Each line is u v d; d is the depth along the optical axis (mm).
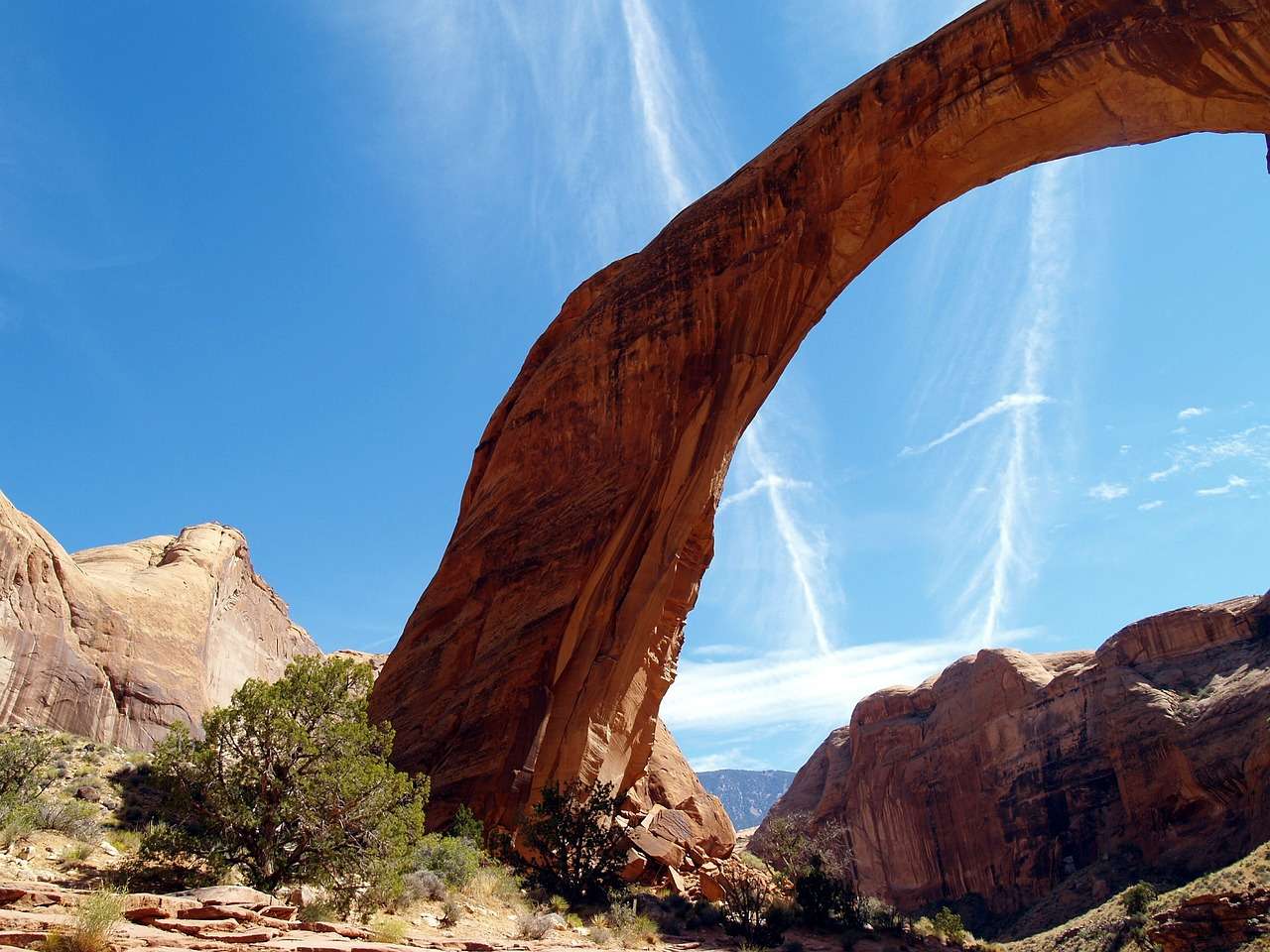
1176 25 21766
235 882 9625
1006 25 24359
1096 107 23312
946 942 23562
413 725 24578
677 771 34062
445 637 26188
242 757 10297
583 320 29438
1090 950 40969
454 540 29094
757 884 22078
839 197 26234
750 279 26281
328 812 10250
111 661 31516
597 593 23750
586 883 16406
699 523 25172
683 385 25953
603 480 25906
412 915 10531
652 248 28891
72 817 10953
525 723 21953
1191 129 22641
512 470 28469
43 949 5523
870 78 26609
